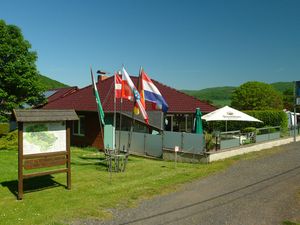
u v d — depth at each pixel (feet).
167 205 31.09
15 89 82.12
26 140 34.83
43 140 36.04
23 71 82.02
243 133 65.92
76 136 82.07
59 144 37.29
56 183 40.40
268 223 26.45
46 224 26.08
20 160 33.96
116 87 55.06
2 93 77.92
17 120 33.71
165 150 60.18
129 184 39.42
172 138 60.18
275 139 75.41
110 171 44.93
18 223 26.25
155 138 63.41
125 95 55.01
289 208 30.14
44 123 36.17
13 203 32.04
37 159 35.40
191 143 56.90
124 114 69.72
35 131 35.47
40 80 86.99
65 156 37.73
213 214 28.55
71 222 26.58
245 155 60.18
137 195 34.47
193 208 30.17
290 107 226.99
